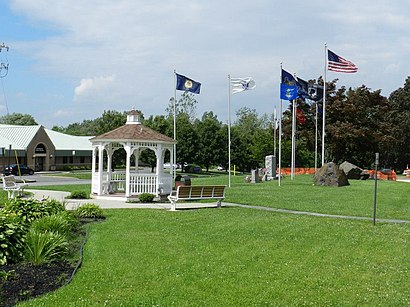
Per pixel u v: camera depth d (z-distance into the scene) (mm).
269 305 8000
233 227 15680
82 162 82438
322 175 37812
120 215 18547
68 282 9117
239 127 120125
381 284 9289
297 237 14000
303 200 25250
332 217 18891
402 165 81312
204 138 71625
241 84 37031
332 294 8625
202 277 9562
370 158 70500
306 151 70000
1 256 10039
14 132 70938
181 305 7875
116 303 7891
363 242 13367
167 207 21828
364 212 20562
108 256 11219
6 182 25109
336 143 61750
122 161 66938
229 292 8609
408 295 8625
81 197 25688
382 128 63750
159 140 25625
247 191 30875
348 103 62156
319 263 10859
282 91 38188
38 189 32281
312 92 44656
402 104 80125
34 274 9531
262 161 72000
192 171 74438
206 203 23344
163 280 9305
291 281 9383
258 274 9828
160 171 25703
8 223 10766
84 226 15625
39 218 13781
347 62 40031
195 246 12500
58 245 10875
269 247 12492
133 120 26625
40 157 72000
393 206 23141
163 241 13109
